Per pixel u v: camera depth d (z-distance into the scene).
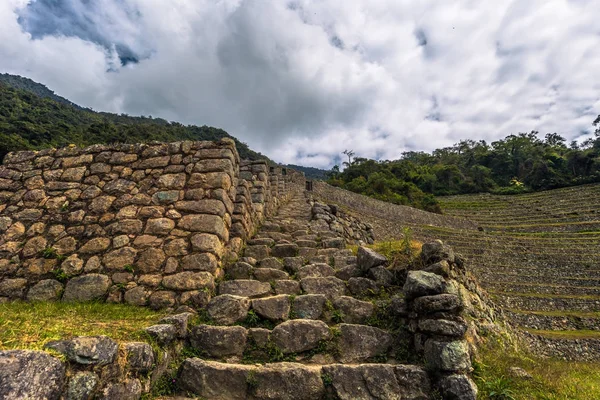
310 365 3.18
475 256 24.78
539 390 3.32
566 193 47.78
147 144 5.35
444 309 3.18
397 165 60.53
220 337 3.34
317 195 24.23
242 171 9.70
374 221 23.72
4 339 2.12
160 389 2.76
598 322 14.73
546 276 21.05
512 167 65.62
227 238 5.09
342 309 3.93
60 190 5.00
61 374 1.86
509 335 5.86
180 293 3.95
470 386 2.75
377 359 3.37
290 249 5.82
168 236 4.42
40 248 4.49
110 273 4.19
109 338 2.27
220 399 2.79
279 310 3.80
